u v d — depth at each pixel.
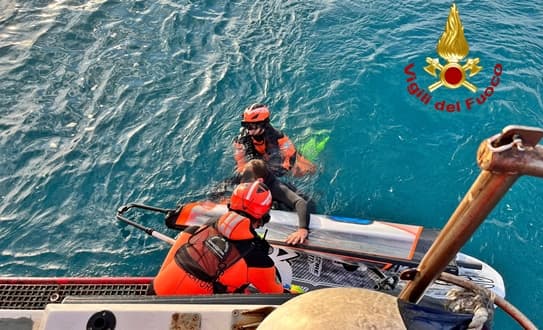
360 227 4.56
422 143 5.66
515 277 4.47
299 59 6.76
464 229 1.26
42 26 7.33
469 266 4.22
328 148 5.66
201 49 6.98
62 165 5.62
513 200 5.00
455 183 5.29
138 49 6.99
